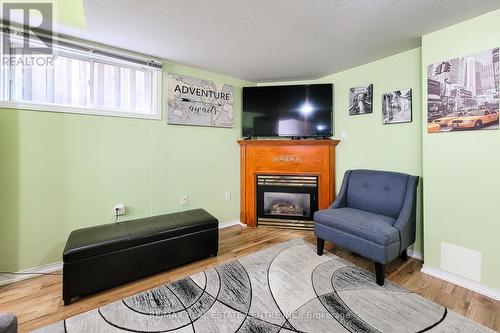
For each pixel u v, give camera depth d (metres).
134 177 2.49
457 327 1.40
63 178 2.10
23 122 1.91
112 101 2.36
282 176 3.15
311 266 2.13
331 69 2.90
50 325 1.41
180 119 2.77
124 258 1.81
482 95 1.71
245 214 3.30
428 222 2.03
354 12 1.69
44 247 2.04
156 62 2.52
